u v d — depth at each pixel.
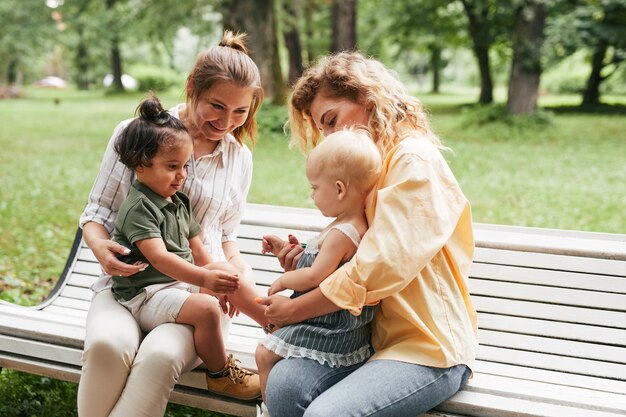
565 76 36.28
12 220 7.36
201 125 2.83
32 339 2.85
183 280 2.56
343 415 2.17
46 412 3.29
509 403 2.39
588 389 2.79
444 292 2.43
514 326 3.07
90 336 2.52
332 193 2.42
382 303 2.45
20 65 37.81
